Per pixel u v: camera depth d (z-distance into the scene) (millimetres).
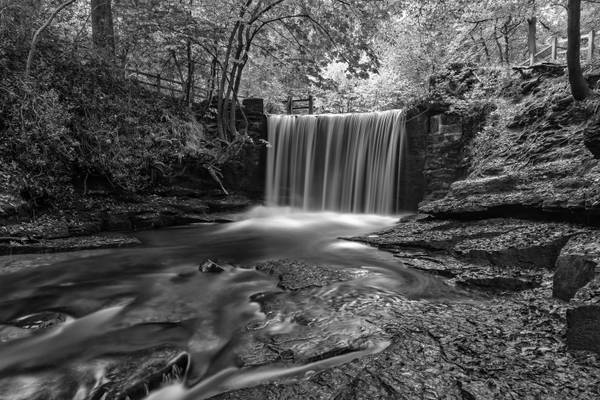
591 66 9242
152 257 7246
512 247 5637
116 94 11070
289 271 6090
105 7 11203
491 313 4055
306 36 12492
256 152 14336
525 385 2559
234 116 12938
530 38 12945
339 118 14062
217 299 4930
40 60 9258
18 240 7129
